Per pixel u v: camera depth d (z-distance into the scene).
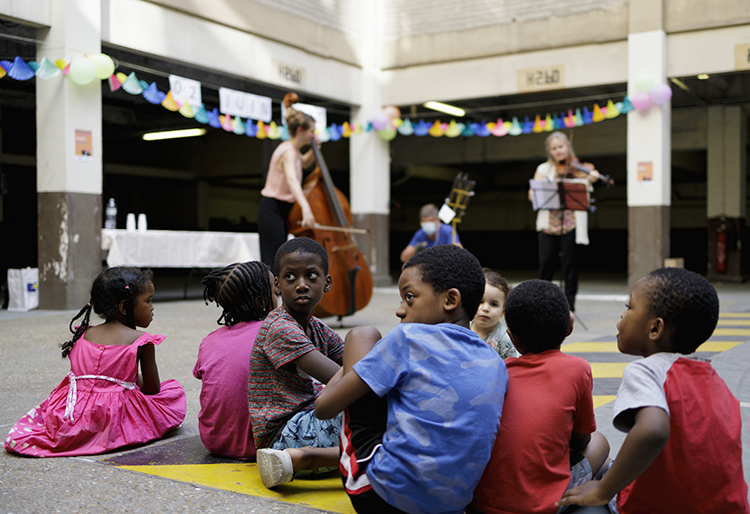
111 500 1.89
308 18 9.62
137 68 7.79
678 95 11.44
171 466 2.21
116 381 2.43
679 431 1.50
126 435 2.41
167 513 1.80
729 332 5.32
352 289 5.75
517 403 1.66
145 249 7.83
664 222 8.88
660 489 1.54
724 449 1.52
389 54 10.62
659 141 8.76
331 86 10.08
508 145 14.55
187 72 8.82
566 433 1.66
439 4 10.24
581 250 20.52
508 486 1.62
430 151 15.30
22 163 13.38
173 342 4.89
